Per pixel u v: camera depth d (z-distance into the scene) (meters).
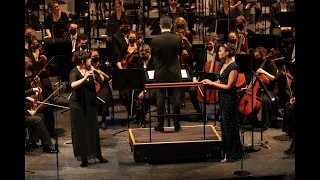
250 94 18.12
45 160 16.73
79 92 16.06
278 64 20.16
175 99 17.17
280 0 24.94
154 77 17.25
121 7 24.83
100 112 19.16
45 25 24.42
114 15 24.78
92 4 29.38
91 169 16.11
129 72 16.77
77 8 25.45
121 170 16.05
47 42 21.47
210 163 16.45
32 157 16.94
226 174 15.71
